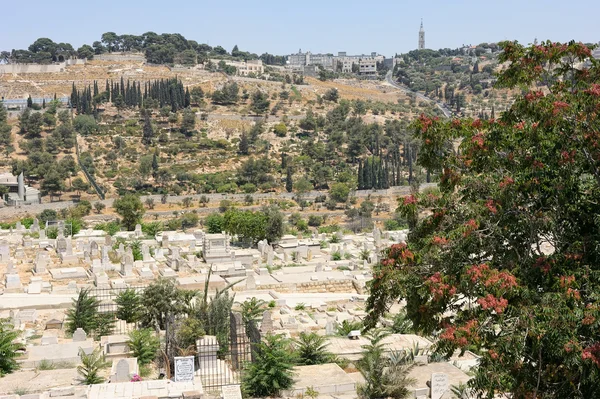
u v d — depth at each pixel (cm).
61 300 6212
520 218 3125
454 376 3978
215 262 8238
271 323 4788
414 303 3139
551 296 2798
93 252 8506
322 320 5653
